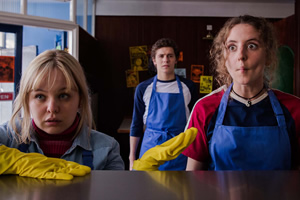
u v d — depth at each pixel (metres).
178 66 4.57
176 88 2.35
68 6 3.50
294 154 1.04
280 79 4.17
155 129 2.32
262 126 1.03
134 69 4.59
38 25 3.29
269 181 0.42
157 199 0.35
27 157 0.55
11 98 3.24
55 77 0.79
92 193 0.37
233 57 0.98
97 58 4.58
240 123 1.06
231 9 4.53
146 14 4.54
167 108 2.30
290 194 0.37
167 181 0.42
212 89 4.56
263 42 0.95
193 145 1.13
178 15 4.54
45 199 0.35
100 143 0.97
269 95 1.07
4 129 0.92
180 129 2.29
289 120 1.02
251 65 0.95
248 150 1.02
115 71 4.60
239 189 0.39
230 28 0.99
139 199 0.35
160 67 2.37
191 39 4.57
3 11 3.07
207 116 1.11
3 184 0.42
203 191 0.38
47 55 0.82
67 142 0.92
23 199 0.35
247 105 1.07
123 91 4.61
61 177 0.44
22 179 0.45
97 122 4.39
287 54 4.13
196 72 4.57
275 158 1.01
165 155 0.65
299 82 3.87
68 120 0.83
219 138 1.06
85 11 4.15
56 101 0.80
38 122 0.82
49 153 0.91
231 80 1.14
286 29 4.14
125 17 4.56
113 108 4.62
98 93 4.54
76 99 0.85
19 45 3.23
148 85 2.41
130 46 4.58
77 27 3.51
